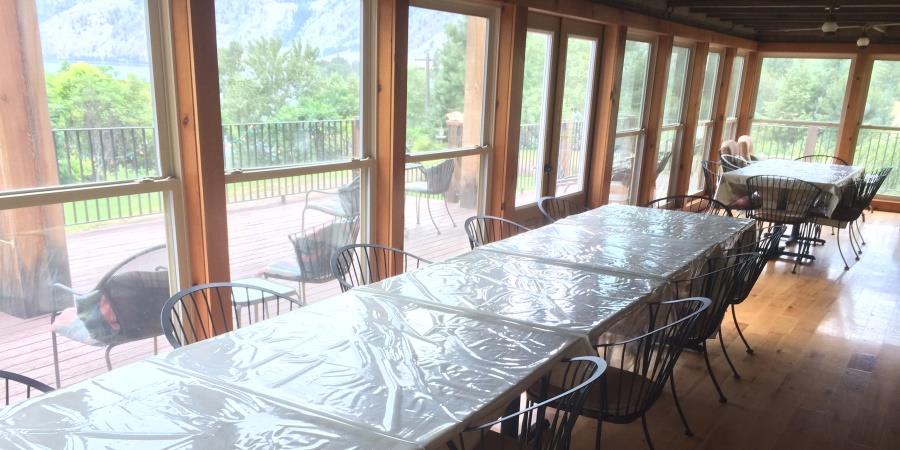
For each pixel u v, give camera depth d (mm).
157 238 2635
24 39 2146
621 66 5527
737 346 3725
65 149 2303
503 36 4184
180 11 2461
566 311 2174
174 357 1763
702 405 3035
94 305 2492
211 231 2682
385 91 3441
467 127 4223
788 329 4008
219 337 1904
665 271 2689
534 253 2939
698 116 7441
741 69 8570
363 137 3521
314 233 3352
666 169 7297
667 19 6031
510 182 4480
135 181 2498
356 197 3557
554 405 1742
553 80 4883
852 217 5480
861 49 7770
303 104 3141
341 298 2268
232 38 2756
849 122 8109
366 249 3143
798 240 5953
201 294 2736
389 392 1574
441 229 4207
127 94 2439
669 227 3586
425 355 1796
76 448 1320
